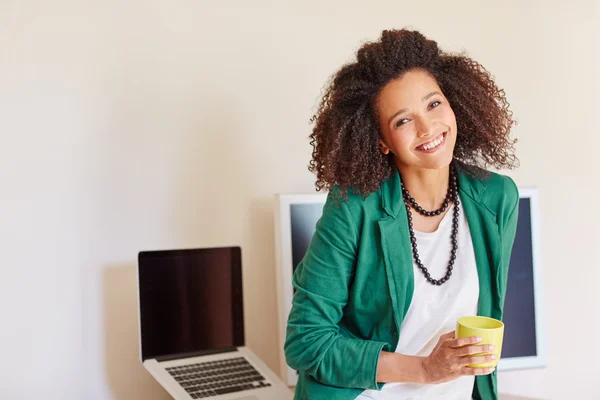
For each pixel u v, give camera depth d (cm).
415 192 139
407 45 133
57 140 189
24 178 186
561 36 242
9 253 184
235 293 195
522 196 211
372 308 135
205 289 191
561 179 241
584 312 244
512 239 145
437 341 135
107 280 194
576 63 243
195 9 204
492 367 119
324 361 130
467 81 138
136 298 197
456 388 139
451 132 130
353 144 134
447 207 139
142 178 198
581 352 244
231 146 207
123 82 196
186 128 203
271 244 212
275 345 213
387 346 134
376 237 134
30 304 186
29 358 186
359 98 134
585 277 244
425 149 129
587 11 244
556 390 241
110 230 195
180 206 202
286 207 193
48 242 188
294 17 214
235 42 208
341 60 219
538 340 213
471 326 126
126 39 196
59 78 189
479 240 137
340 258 133
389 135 131
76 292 191
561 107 241
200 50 204
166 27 200
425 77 131
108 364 194
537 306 212
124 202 196
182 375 177
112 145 195
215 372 180
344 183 134
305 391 136
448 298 135
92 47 193
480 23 234
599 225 246
